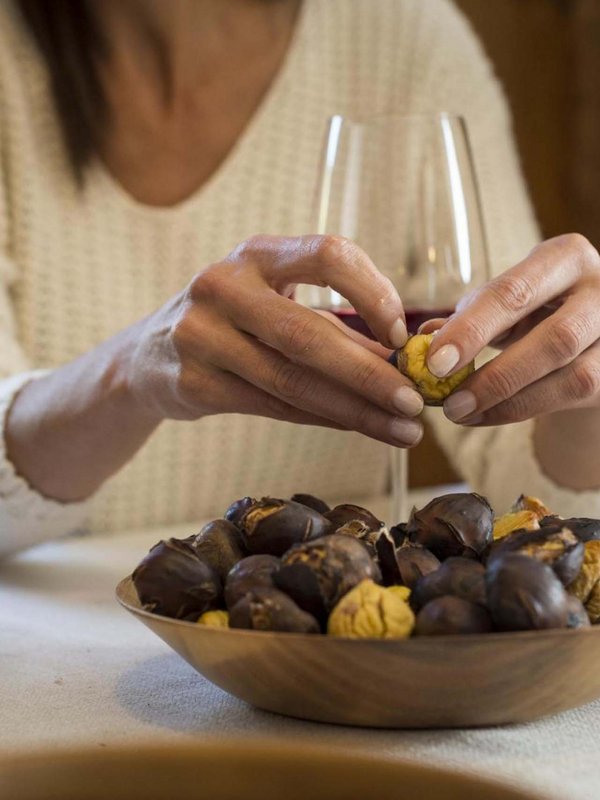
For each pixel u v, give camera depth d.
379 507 0.98
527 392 0.61
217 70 1.17
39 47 1.12
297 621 0.47
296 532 0.51
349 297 0.58
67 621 0.66
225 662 0.48
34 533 0.83
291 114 1.21
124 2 1.12
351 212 0.74
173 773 0.47
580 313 0.60
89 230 1.15
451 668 0.45
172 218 1.17
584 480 0.91
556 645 0.44
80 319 1.16
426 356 0.57
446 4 1.33
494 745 0.47
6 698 0.53
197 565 0.50
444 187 0.73
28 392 0.84
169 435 1.18
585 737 0.47
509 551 0.48
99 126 1.14
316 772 0.46
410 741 0.47
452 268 0.73
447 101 1.27
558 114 1.97
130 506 1.18
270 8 1.18
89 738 0.48
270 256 0.60
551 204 1.99
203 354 0.61
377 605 0.46
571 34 1.94
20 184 1.13
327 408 0.59
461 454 1.04
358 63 1.25
